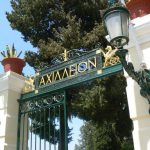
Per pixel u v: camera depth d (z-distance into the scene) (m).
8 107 6.40
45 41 13.53
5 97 6.48
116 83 11.34
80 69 5.92
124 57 3.93
